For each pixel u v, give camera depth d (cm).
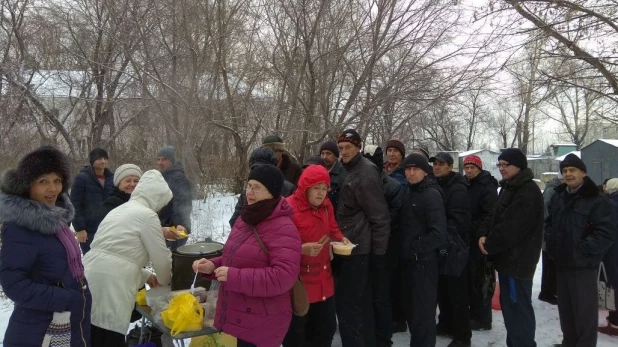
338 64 1023
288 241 257
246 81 1180
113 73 1391
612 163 1195
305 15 980
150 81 1091
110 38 1170
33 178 235
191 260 325
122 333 307
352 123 998
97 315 304
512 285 377
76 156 1335
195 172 1122
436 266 382
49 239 240
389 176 434
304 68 1002
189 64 1078
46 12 1360
